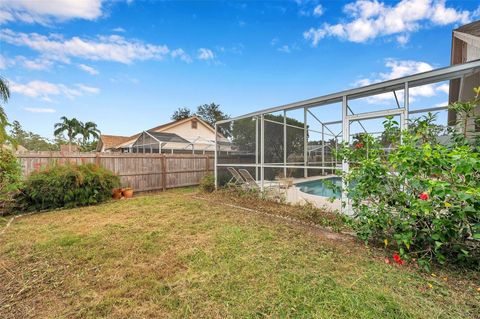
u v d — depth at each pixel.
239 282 2.58
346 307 2.13
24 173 6.61
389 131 3.72
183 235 4.05
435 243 2.72
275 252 3.31
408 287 2.42
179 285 2.55
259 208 5.98
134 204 6.63
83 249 3.50
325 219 4.42
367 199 3.49
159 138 15.26
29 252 3.40
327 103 5.77
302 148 7.66
